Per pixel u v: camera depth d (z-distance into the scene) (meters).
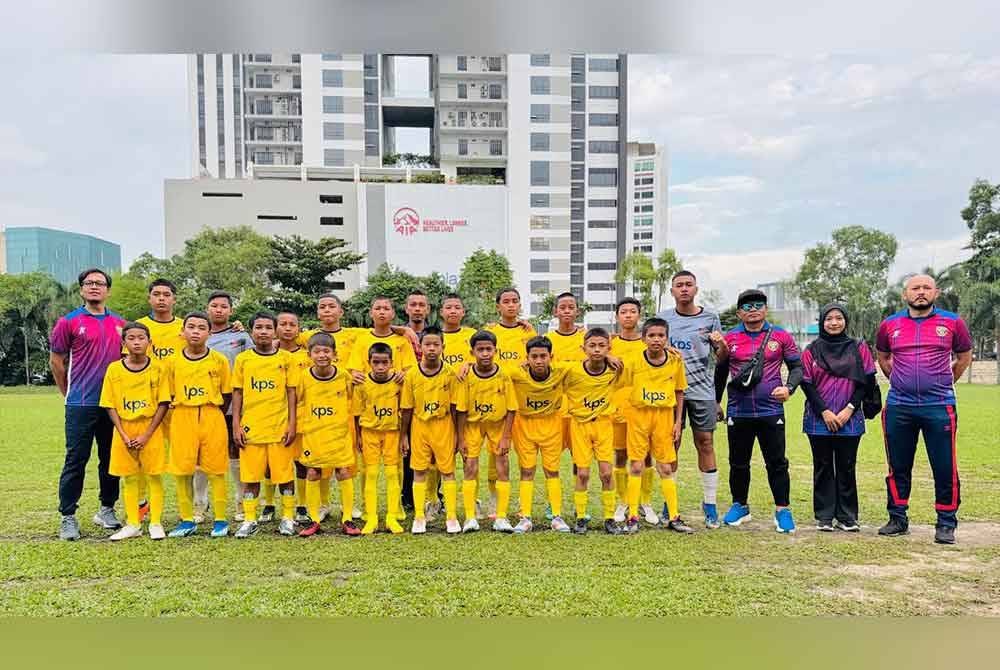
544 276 52.97
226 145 60.78
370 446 4.86
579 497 4.86
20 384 28.27
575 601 3.49
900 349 4.76
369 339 5.28
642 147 67.25
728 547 4.42
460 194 48.84
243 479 4.75
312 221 47.19
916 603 3.50
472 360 5.34
